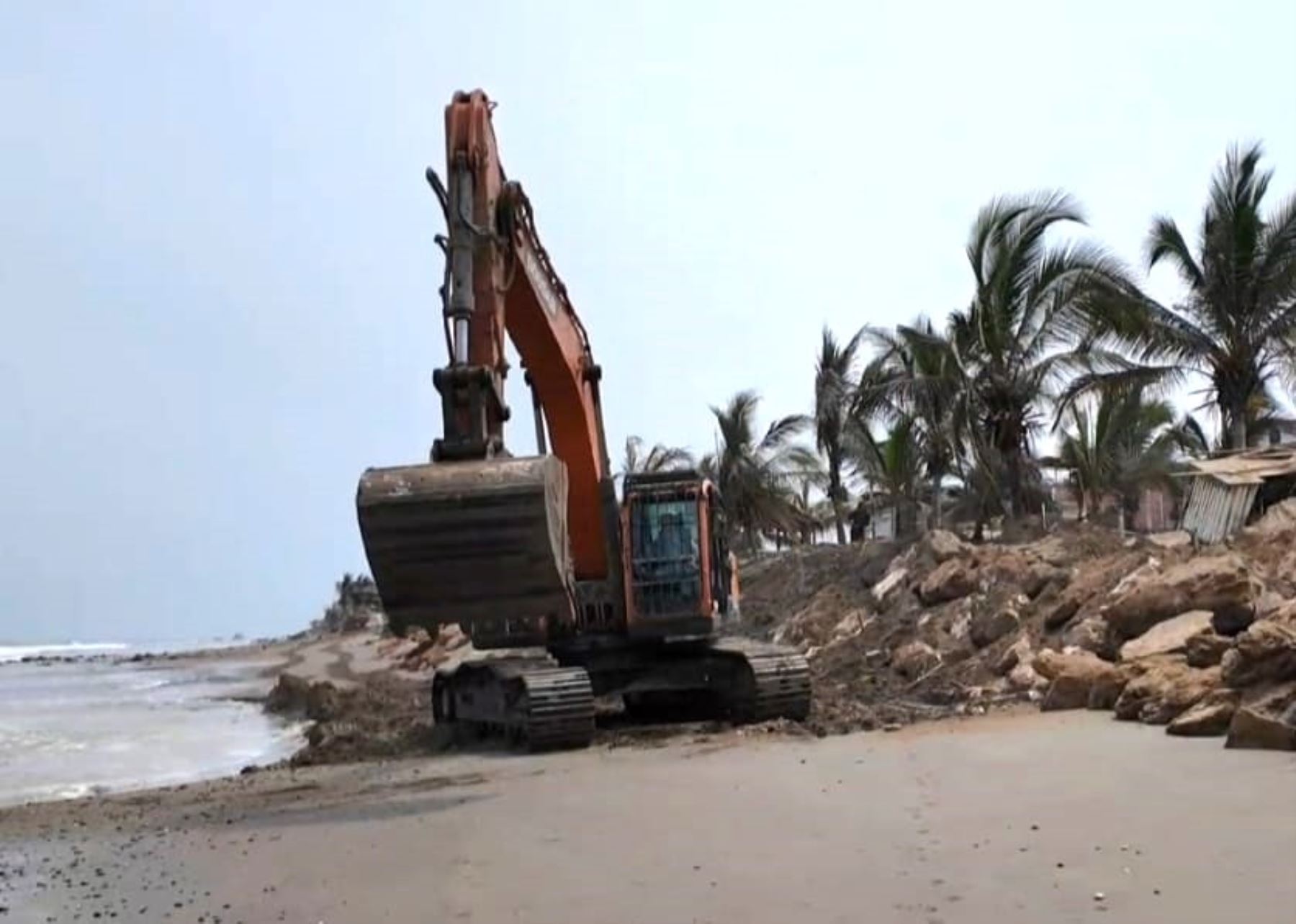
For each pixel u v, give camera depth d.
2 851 11.04
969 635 23.02
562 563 11.45
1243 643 12.02
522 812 11.03
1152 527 42.44
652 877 7.93
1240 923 5.93
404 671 49.06
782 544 56.88
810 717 18.11
